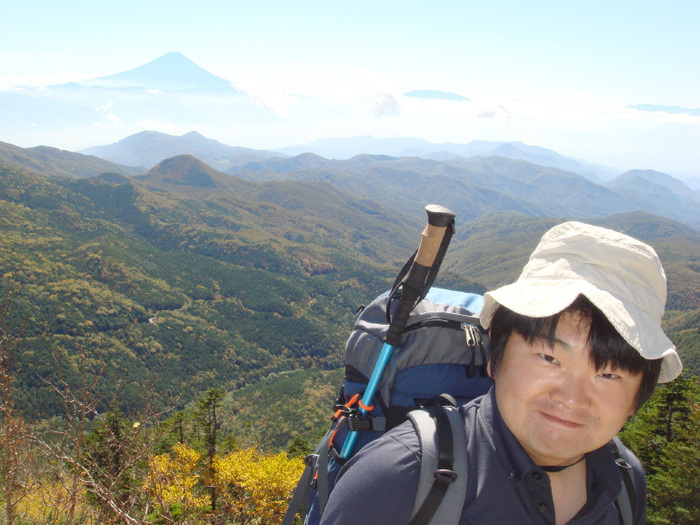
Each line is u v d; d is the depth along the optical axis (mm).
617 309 1086
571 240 1236
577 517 1259
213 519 4816
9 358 3275
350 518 1199
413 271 1610
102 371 3717
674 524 14055
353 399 1710
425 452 1220
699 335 121125
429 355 1631
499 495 1169
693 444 15453
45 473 3547
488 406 1299
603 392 1130
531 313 1133
